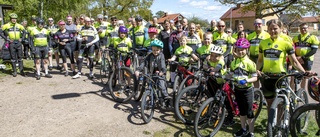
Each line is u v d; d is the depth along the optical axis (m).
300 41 5.21
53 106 4.86
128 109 4.78
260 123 4.25
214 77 3.82
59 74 7.65
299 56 5.22
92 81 6.84
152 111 4.27
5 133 3.72
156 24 7.65
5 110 4.60
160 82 4.38
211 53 3.96
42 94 5.60
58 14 20.17
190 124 4.15
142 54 5.97
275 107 3.16
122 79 5.21
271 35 3.46
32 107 4.78
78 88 6.12
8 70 7.95
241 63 3.38
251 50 5.12
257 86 4.79
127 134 3.78
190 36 5.96
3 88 6.01
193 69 4.89
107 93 5.74
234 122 4.14
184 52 5.02
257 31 5.07
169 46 6.72
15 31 7.15
